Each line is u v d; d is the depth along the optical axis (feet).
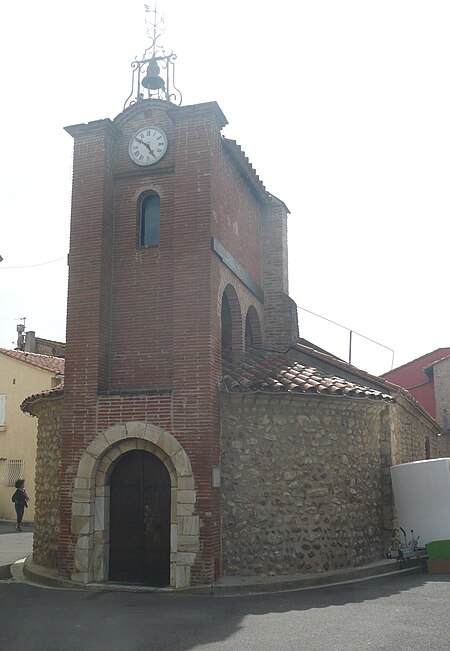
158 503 39.34
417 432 63.98
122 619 29.40
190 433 38.22
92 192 43.42
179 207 41.70
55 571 41.34
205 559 36.73
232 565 38.50
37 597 35.22
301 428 41.06
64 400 41.04
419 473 44.55
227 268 45.24
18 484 76.48
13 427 94.02
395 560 43.39
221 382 40.47
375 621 28.02
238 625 27.86
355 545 42.29
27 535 69.97
